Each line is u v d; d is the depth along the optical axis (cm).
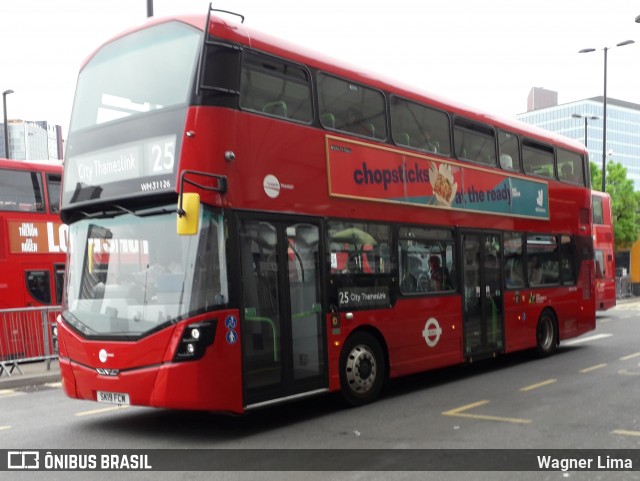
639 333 1923
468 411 873
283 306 809
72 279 820
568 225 1502
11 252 1478
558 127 12825
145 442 750
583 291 1539
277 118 822
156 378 721
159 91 775
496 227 1245
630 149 13188
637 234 4012
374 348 955
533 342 1345
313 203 863
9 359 1312
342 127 926
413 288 1034
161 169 749
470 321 1152
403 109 1046
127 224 781
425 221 1066
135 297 755
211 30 766
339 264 897
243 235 767
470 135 1198
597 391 998
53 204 1575
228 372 730
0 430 831
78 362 784
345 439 739
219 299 729
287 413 891
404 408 904
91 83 848
